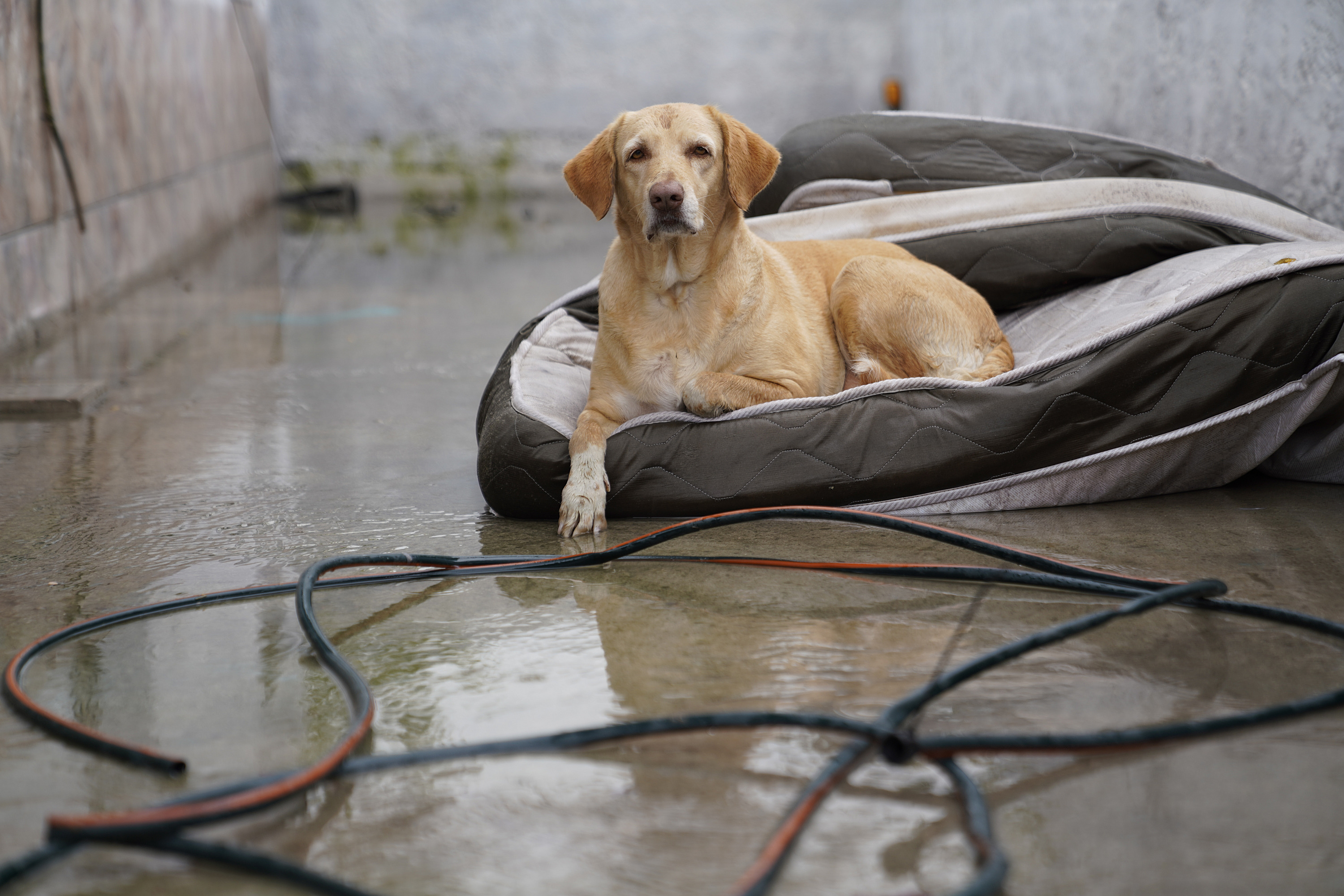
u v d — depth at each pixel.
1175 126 4.70
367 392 3.97
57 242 5.36
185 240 7.79
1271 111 4.00
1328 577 2.02
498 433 2.58
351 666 1.74
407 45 11.10
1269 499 2.55
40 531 2.52
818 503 2.48
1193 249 3.21
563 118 11.25
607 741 1.42
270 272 7.00
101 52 6.08
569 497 2.43
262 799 1.24
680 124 2.58
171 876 1.20
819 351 2.90
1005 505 2.52
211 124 8.70
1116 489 2.54
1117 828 1.24
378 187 11.35
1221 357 2.45
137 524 2.57
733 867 1.18
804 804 1.21
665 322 2.64
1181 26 4.62
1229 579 2.02
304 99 11.16
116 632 1.93
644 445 2.50
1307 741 1.42
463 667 1.73
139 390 4.04
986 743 1.31
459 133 11.28
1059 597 1.98
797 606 1.97
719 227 2.63
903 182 3.55
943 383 2.50
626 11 10.97
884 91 10.64
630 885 1.16
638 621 1.91
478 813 1.30
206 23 8.61
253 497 2.78
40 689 1.69
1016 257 3.23
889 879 1.15
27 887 1.18
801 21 10.87
